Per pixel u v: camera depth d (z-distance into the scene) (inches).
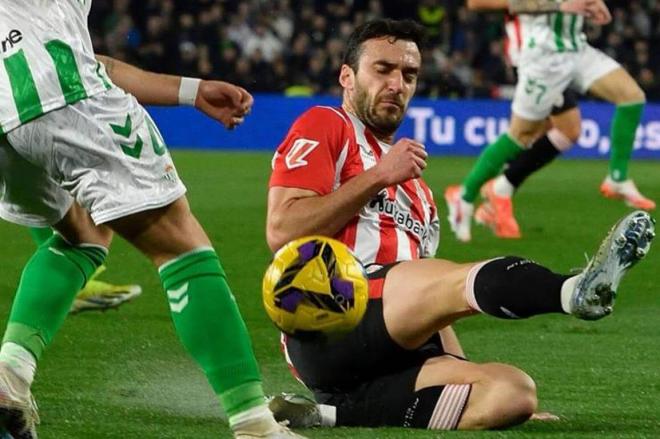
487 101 1211.2
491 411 248.4
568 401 288.2
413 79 278.1
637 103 713.0
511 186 629.9
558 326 400.5
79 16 222.4
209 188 834.8
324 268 234.1
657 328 399.5
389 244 270.8
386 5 1299.2
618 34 1278.3
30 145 217.0
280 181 266.7
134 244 222.4
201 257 220.7
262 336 379.6
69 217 241.3
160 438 241.9
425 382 254.1
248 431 217.8
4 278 486.0
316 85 1266.0
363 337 251.4
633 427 257.6
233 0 1307.8
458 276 239.0
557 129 632.4
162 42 1230.3
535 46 633.0
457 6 1309.1
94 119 215.9
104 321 392.8
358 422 257.8
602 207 762.2
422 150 260.5
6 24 217.3
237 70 1246.9
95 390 292.4
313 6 1322.6
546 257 566.6
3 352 231.0
